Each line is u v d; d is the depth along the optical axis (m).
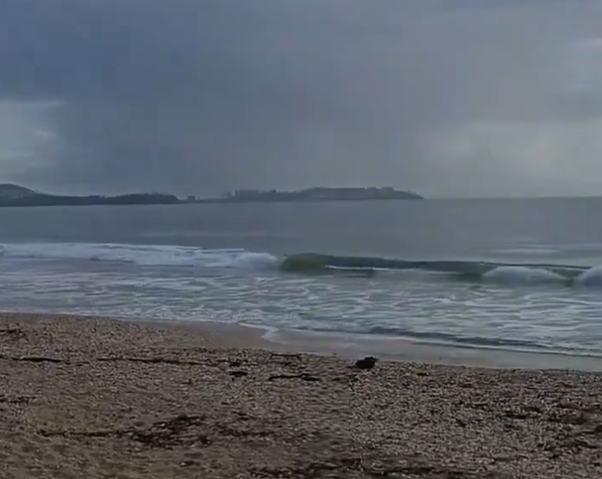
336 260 26.08
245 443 5.99
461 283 20.42
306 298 17.31
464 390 8.30
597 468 5.59
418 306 15.88
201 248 33.97
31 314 15.20
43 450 5.59
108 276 23.38
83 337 12.27
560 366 10.02
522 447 6.14
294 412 7.14
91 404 7.23
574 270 20.88
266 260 26.44
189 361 10.03
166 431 6.33
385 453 5.78
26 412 6.82
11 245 37.94
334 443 6.02
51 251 33.91
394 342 11.81
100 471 5.16
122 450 5.73
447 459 5.70
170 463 5.43
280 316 14.56
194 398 7.62
